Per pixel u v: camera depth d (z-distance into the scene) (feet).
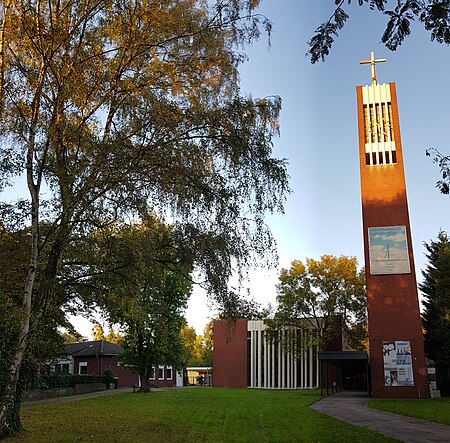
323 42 29.19
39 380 101.04
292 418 65.41
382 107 140.56
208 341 298.35
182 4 49.14
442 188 36.42
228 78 49.80
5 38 46.88
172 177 44.83
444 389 133.28
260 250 48.57
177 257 50.98
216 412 72.59
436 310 132.36
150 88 48.03
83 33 47.83
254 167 47.88
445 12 27.14
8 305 45.34
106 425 56.49
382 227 130.52
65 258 53.06
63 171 45.01
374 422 63.87
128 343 122.62
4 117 46.34
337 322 159.94
